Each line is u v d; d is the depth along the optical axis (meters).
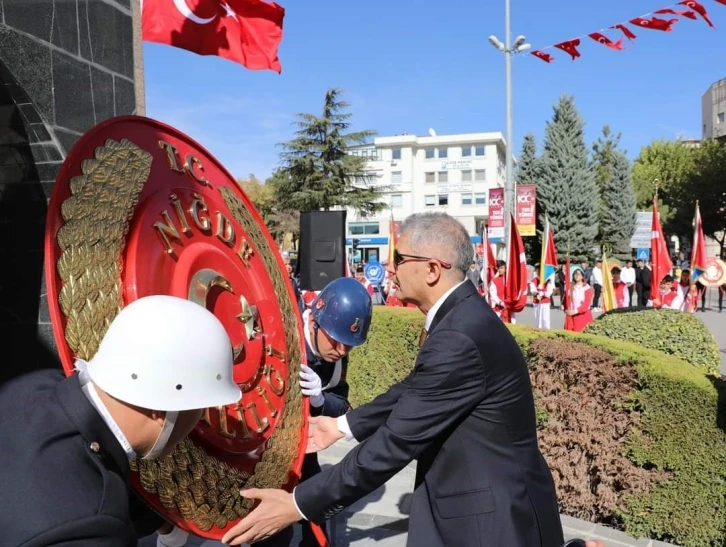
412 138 66.50
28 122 3.01
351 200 37.56
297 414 2.63
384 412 2.57
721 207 43.03
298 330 2.83
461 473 2.12
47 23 3.09
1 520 1.18
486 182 66.62
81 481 1.27
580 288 13.02
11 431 1.31
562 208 39.19
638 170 56.41
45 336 2.99
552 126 40.06
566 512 4.83
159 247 1.94
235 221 2.50
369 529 4.51
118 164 1.88
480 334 2.13
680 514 4.18
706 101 87.25
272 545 3.18
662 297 14.41
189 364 1.43
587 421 4.59
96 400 1.40
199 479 1.92
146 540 3.29
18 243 3.04
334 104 38.06
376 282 20.22
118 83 3.59
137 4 3.79
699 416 4.09
